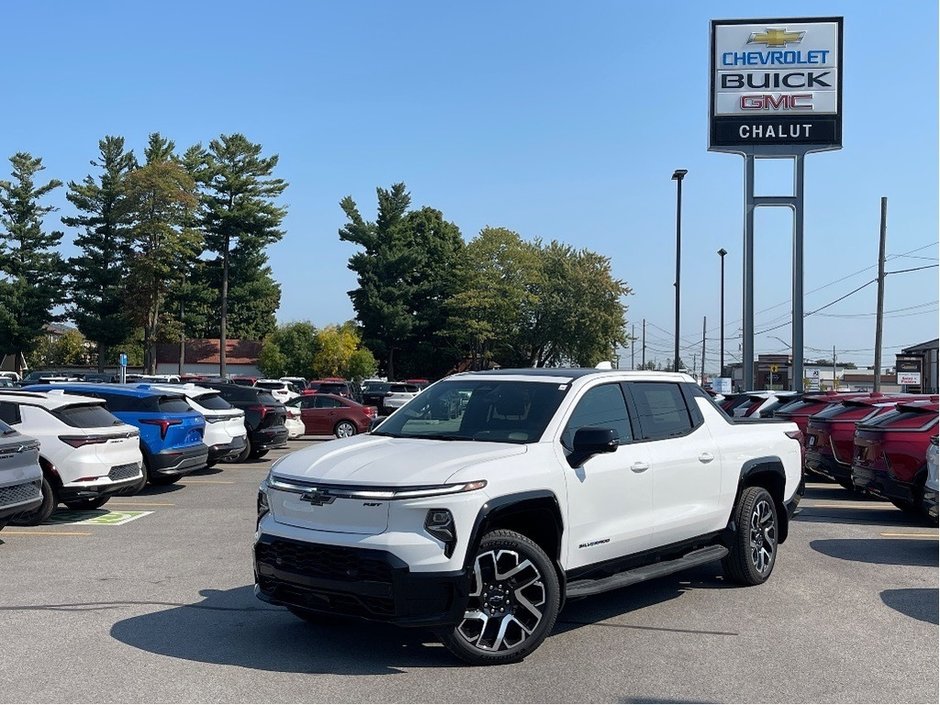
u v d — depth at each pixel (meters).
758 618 6.93
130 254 59.22
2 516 9.33
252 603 7.29
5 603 7.31
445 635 5.54
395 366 73.94
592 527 6.30
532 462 5.98
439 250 72.69
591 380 6.93
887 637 6.43
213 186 60.53
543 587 5.84
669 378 7.77
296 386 41.06
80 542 10.06
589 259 73.88
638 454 6.82
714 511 7.56
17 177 61.91
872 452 11.67
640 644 6.23
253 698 5.14
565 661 5.83
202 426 15.04
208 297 61.28
